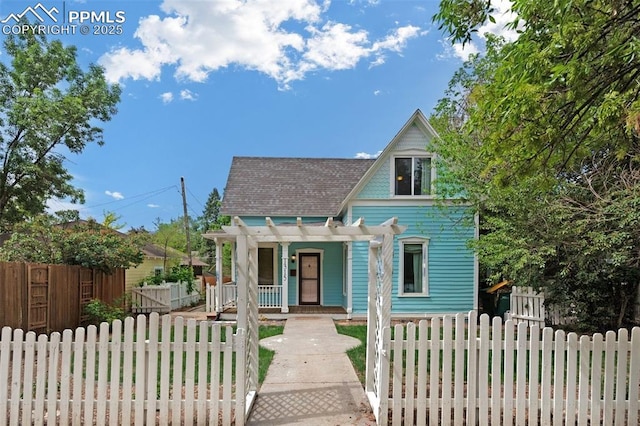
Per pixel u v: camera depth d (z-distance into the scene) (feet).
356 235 16.12
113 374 13.79
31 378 13.66
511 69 12.24
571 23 10.62
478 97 14.47
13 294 25.98
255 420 14.67
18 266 26.50
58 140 54.19
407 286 42.24
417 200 42.19
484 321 13.92
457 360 13.91
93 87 55.83
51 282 30.07
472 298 41.93
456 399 13.82
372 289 17.46
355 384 18.58
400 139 42.52
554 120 12.69
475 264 41.86
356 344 27.78
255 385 17.11
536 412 13.70
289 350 25.91
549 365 13.69
